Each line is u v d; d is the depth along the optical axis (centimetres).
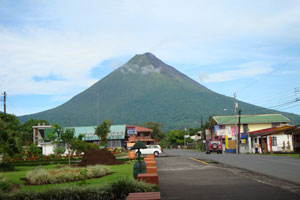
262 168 2030
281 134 5044
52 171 1798
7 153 2523
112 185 1046
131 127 9638
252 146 6088
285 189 1174
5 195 995
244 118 7494
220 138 7325
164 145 14300
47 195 996
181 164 2639
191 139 12412
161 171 2039
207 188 1238
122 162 2922
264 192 1115
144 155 4819
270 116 7550
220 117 7662
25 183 1568
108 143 8244
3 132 2502
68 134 3200
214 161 2905
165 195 1110
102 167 1886
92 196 1016
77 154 4834
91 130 8200
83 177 1606
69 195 1003
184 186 1312
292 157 3325
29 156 4781
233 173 1769
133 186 1041
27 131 8819
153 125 15150
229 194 1088
